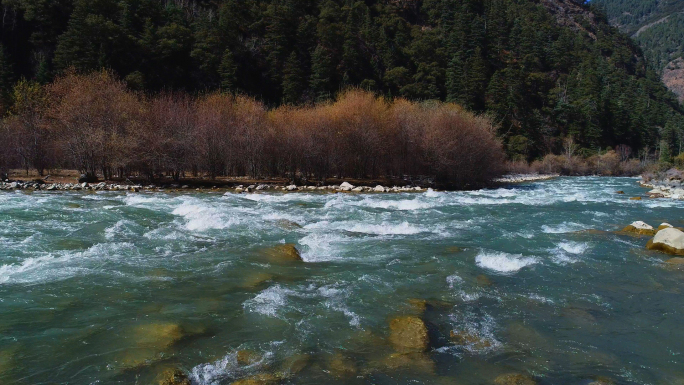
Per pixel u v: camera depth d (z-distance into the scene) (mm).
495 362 6285
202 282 9383
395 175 41031
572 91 111250
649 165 76562
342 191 31828
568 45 136625
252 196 25500
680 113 147000
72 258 10742
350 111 38094
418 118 39500
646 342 7109
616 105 109625
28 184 27469
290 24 90812
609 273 10859
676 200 27828
